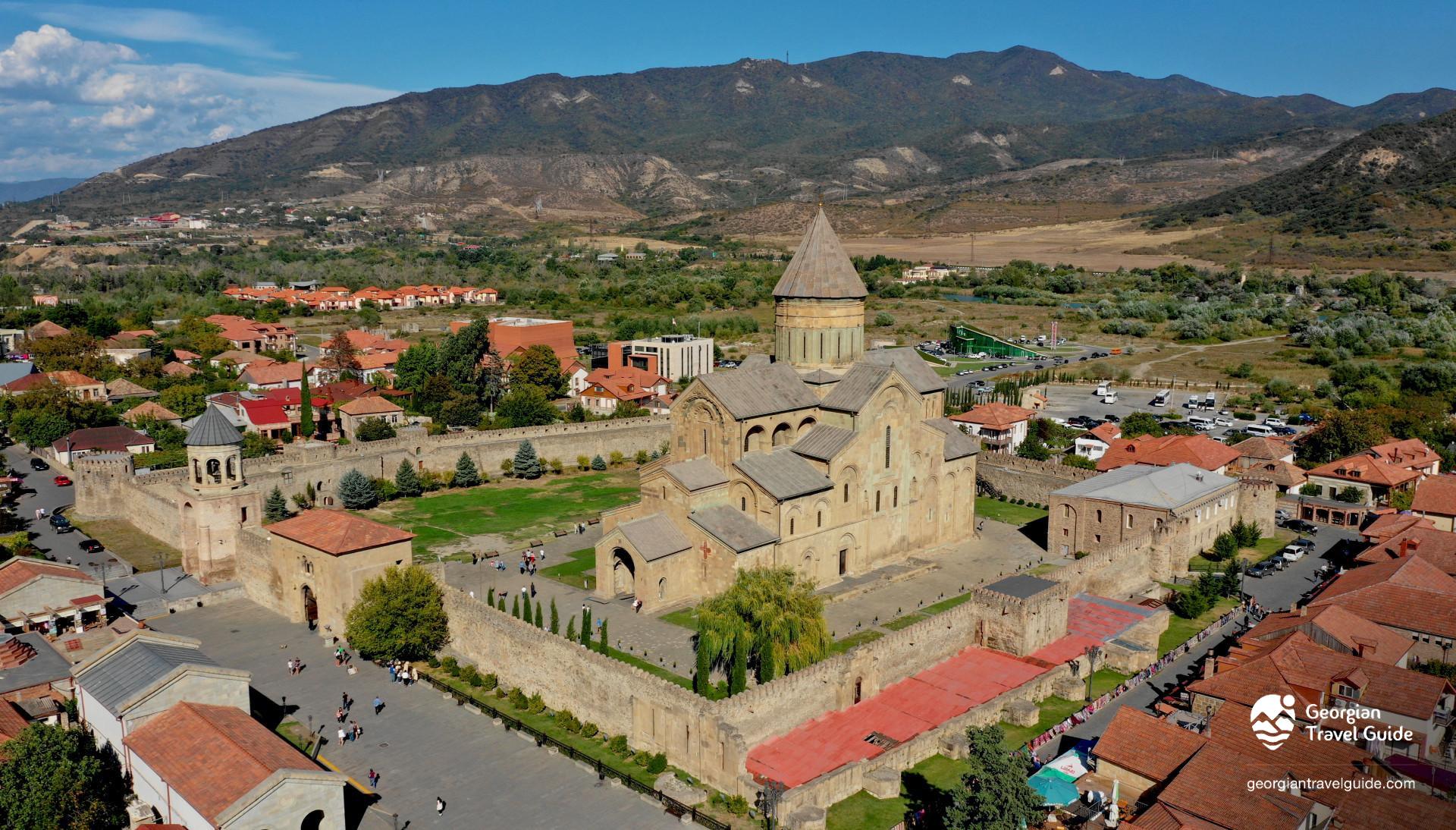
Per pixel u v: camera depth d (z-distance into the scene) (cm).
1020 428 16500
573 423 16250
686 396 9944
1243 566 10506
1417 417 15788
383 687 7956
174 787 5531
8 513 11781
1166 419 18188
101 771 5834
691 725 6638
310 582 9031
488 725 7381
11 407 16000
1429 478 12088
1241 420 18362
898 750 6788
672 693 6750
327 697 7719
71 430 15188
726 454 9644
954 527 11588
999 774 5478
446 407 16725
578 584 9962
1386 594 8331
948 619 8406
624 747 7019
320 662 8381
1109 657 8475
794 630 7369
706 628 7375
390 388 19188
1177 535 10538
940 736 7069
